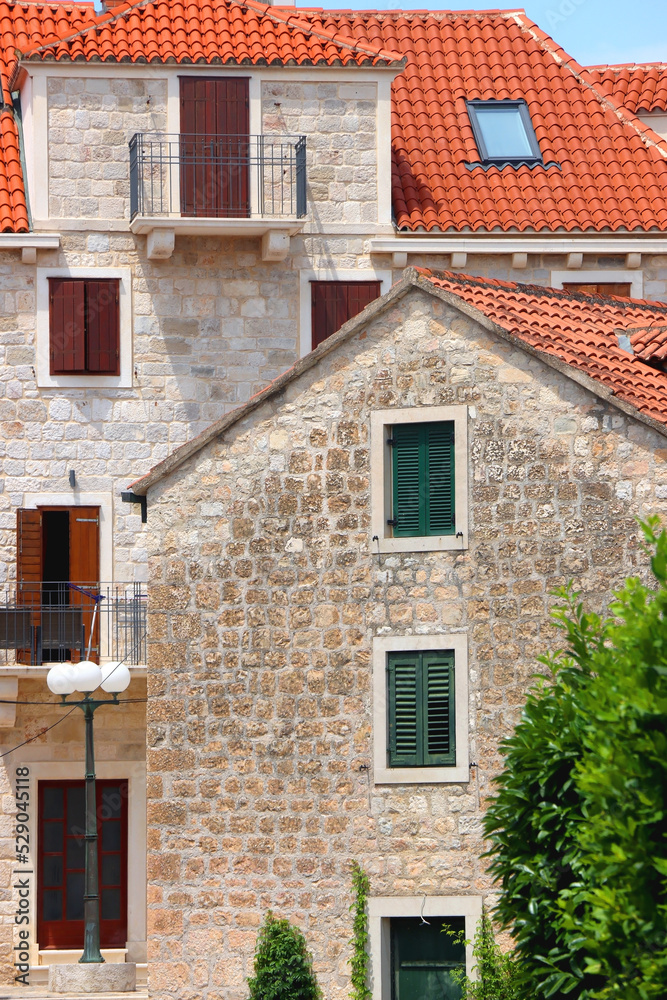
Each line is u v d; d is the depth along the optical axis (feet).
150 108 128.06
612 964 58.18
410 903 92.27
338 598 95.20
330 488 95.96
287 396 97.04
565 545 92.53
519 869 67.97
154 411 126.72
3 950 123.34
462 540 93.81
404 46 146.92
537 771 67.67
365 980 92.07
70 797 126.21
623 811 56.85
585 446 92.89
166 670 95.91
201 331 127.65
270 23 133.18
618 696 57.47
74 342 126.31
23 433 125.70
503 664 92.73
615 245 130.31
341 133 129.90
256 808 94.48
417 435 95.45
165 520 96.89
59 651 126.31
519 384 94.12
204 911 93.97
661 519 91.35
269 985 91.35
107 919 124.98
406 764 93.71
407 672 94.22
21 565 124.06
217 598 96.17
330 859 93.50
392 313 96.32
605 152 138.82
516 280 130.82
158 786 95.04
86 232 127.03
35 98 127.24
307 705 94.84
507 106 142.61
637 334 105.91
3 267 126.21
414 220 129.90
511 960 82.02
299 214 127.75
